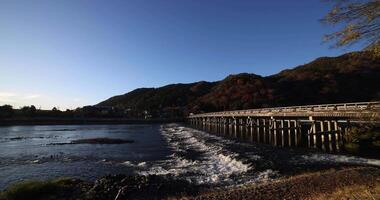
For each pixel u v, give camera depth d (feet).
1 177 74.95
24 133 245.45
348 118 84.69
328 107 88.84
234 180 60.70
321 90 266.98
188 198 46.50
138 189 55.21
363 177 52.24
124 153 114.93
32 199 50.47
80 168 84.23
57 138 197.88
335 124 89.56
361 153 81.92
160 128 308.60
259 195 44.93
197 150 112.16
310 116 95.81
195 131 232.53
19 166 89.61
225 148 110.11
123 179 61.72
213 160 86.12
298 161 76.84
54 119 391.24
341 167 67.72
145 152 115.65
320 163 73.31
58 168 85.05
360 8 21.93
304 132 109.60
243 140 146.72
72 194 53.67
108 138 182.50
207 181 60.49
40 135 224.12
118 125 384.68
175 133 223.10
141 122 418.31
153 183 58.49
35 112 449.48
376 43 22.41
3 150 131.44
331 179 52.13
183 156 97.19
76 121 398.42
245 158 82.64
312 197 41.11
